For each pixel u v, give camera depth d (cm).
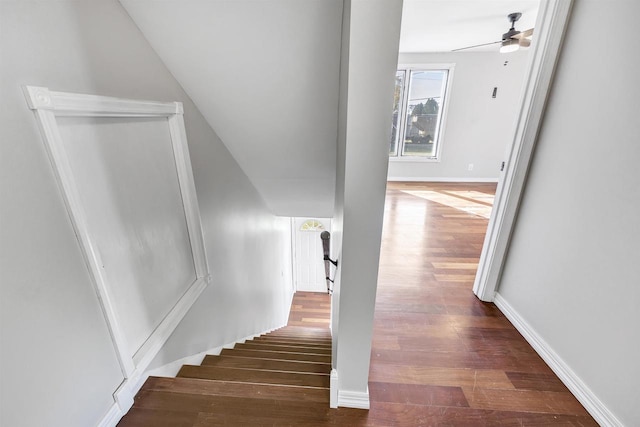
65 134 89
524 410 131
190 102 163
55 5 83
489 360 157
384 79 80
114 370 112
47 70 82
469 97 525
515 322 180
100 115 100
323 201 332
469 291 218
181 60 139
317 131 192
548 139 153
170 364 150
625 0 112
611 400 120
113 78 108
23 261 77
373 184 92
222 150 206
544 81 151
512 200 177
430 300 207
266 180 271
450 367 153
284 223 460
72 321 92
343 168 105
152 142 131
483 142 553
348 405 129
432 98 540
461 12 295
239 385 135
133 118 118
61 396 90
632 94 110
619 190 115
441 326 182
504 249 189
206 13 119
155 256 134
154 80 132
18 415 77
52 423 87
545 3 142
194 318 170
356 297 110
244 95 161
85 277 97
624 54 112
